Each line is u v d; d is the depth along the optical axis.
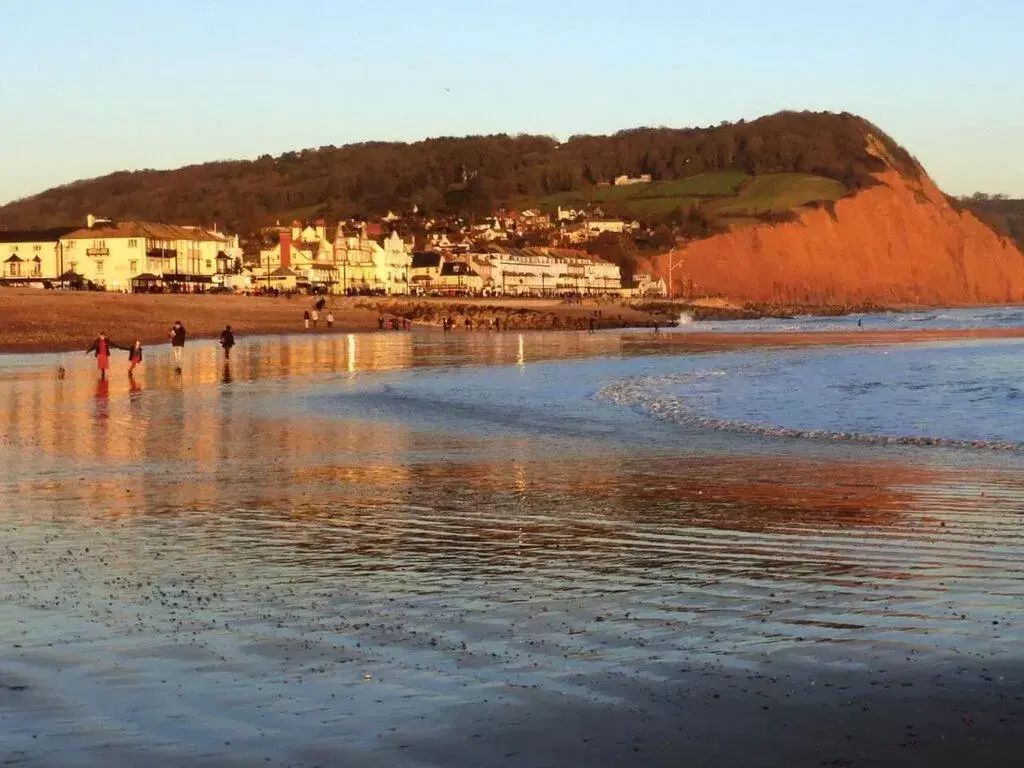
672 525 16.12
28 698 8.46
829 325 166.75
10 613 10.96
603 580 12.59
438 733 7.75
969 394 39.12
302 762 7.27
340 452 24.94
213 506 17.72
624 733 7.73
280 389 43.59
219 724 7.93
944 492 18.97
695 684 8.78
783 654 9.58
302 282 184.50
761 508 17.56
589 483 20.34
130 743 7.59
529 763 7.23
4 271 161.00
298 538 15.10
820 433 28.12
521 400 39.22
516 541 14.94
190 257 169.50
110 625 10.52
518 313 151.38
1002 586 12.17
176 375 51.31
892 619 10.75
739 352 81.12
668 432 29.03
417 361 66.06
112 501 18.12
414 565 13.39
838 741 7.53
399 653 9.66
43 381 46.50
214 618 10.82
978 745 7.42
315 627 10.52
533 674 9.07
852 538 15.05
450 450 25.36
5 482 20.22
